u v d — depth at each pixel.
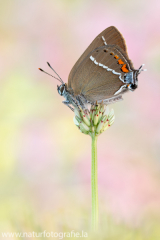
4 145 0.25
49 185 0.24
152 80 0.25
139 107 0.25
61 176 0.24
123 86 0.22
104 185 0.24
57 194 0.23
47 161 0.25
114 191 0.24
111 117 0.20
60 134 0.25
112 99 0.22
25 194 0.23
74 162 0.25
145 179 0.24
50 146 0.25
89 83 0.22
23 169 0.24
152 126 0.25
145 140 0.25
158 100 0.25
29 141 0.25
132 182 0.24
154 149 0.24
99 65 0.22
